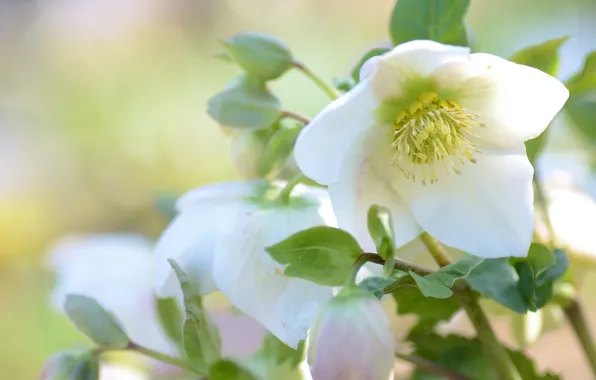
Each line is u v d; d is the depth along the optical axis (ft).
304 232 1.45
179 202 1.58
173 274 1.54
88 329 1.62
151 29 5.00
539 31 3.84
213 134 4.24
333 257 1.46
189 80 4.72
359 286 1.46
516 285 1.48
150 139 4.41
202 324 1.56
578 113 1.77
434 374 1.77
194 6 5.02
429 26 1.59
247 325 1.99
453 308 1.60
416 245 1.62
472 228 1.51
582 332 1.68
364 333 1.39
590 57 1.62
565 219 1.68
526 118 1.50
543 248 1.49
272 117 1.58
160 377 1.82
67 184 4.48
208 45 4.95
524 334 1.71
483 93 1.51
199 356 1.57
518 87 1.49
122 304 1.83
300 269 1.46
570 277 1.67
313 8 4.86
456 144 1.52
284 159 1.59
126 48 4.95
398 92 1.51
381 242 1.44
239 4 5.01
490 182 1.51
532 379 1.66
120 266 1.84
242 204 1.55
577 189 1.75
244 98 1.58
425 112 1.52
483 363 1.68
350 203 1.47
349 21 4.78
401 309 1.60
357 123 1.47
